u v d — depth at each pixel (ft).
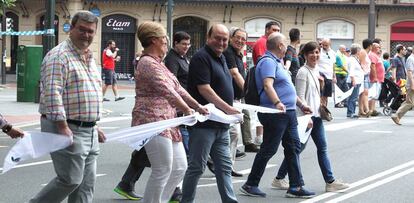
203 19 140.56
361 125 61.98
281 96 30.76
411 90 62.03
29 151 21.21
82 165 22.11
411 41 140.87
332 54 64.34
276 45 30.83
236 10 139.95
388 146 48.75
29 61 78.33
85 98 21.72
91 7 137.59
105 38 139.03
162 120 24.57
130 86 127.24
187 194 26.73
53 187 22.17
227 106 26.45
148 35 24.67
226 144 27.04
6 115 64.64
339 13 140.77
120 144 47.55
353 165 40.65
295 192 31.48
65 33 136.36
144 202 25.08
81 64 21.85
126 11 138.82
